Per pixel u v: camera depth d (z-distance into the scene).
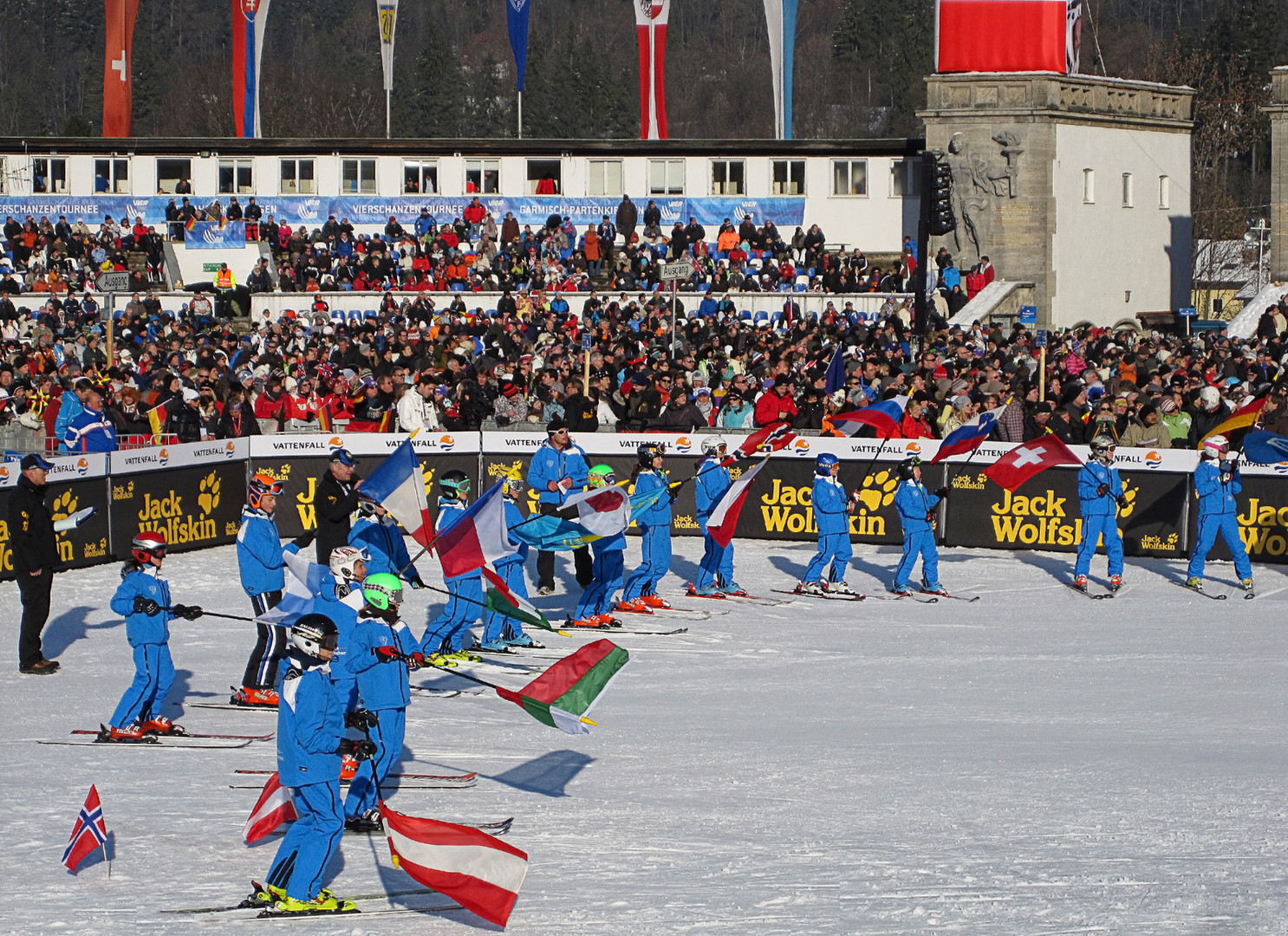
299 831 17.23
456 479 33.47
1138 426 48.03
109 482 44.88
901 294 81.62
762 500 50.69
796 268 89.06
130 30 98.06
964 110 87.88
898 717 27.86
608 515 36.06
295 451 49.88
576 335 73.44
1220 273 143.12
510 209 97.06
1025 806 21.16
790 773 23.38
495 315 77.00
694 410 52.81
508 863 16.45
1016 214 87.50
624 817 20.92
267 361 61.06
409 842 16.66
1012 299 86.19
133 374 58.53
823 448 49.91
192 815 21.03
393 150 96.81
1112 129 92.31
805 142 95.06
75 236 89.56
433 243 90.56
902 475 41.88
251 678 28.89
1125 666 32.53
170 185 97.38
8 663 32.62
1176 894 16.98
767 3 95.38
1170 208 97.81
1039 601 40.97
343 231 91.25
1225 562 46.19
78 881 18.09
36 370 60.16
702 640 35.91
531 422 53.94
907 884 17.58
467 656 33.50
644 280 86.81
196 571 44.38
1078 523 47.44
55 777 23.20
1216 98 160.12
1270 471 45.19
